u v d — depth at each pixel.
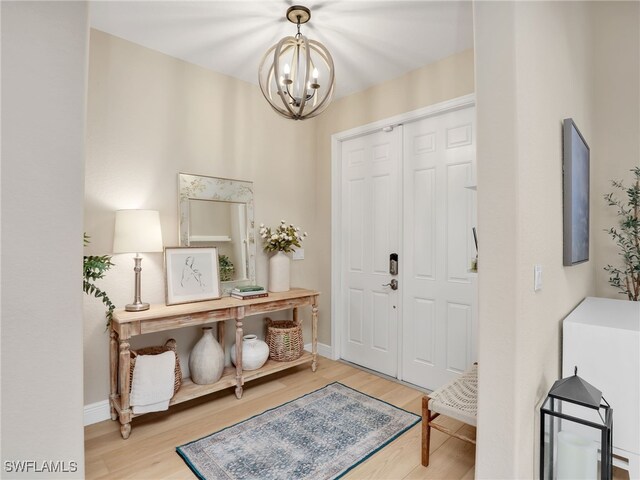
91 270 2.08
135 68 2.54
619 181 2.40
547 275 1.57
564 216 1.78
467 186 1.94
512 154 1.27
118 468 1.87
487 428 1.35
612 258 2.44
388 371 3.20
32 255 0.76
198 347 2.62
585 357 1.65
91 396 2.34
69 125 0.80
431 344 2.89
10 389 0.73
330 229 3.62
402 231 3.08
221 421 2.35
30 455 0.75
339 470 1.86
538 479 1.48
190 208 2.79
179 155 2.76
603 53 2.47
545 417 1.48
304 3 2.07
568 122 1.76
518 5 1.29
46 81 0.78
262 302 2.80
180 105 2.77
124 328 2.15
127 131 2.50
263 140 3.31
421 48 2.58
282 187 3.46
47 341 0.77
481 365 1.36
